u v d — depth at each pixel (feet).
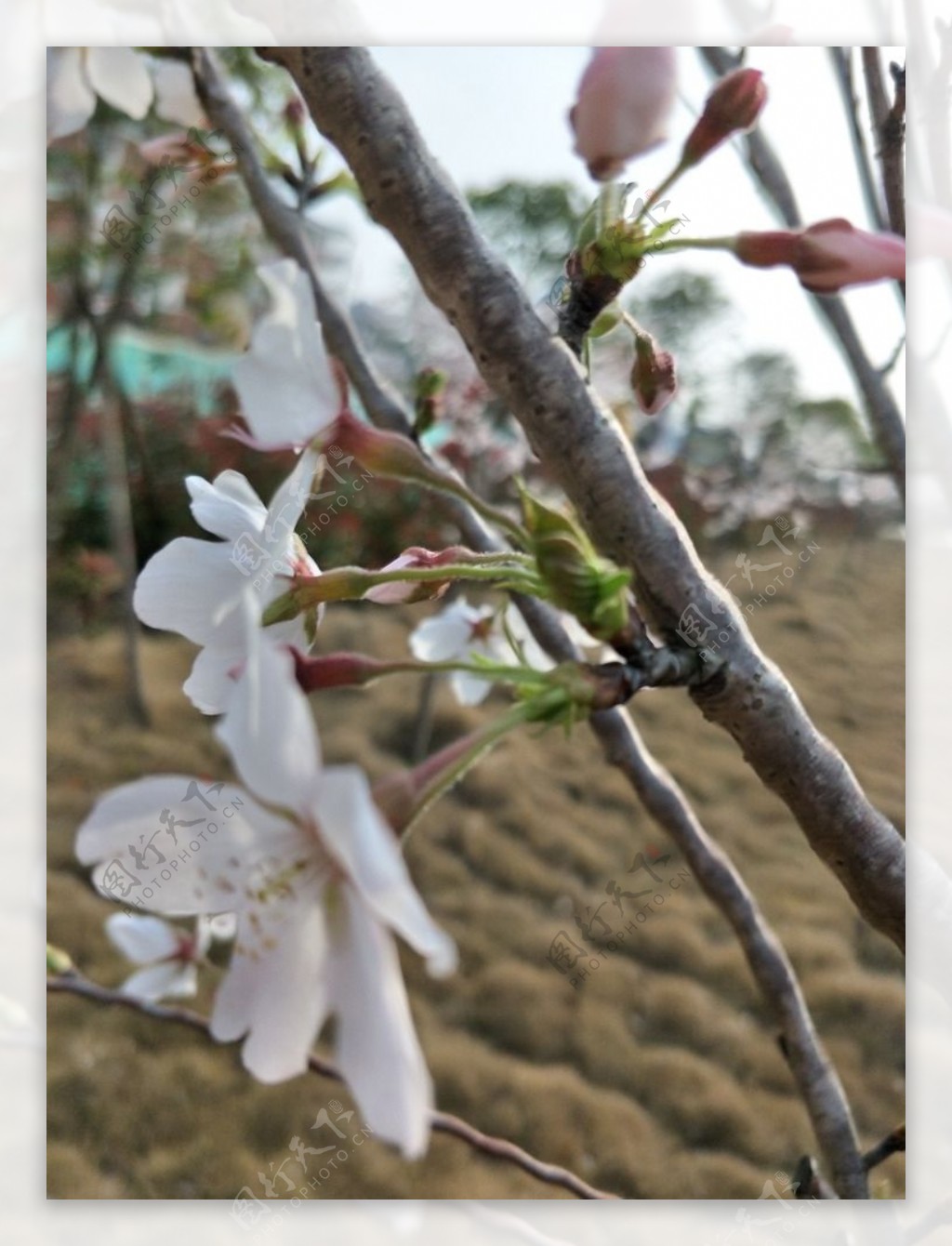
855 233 2.55
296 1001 2.17
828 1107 3.76
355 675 2.41
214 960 6.89
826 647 16.71
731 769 16.84
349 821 1.95
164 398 17.31
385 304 12.19
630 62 2.43
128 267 11.30
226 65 4.61
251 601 2.06
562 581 2.29
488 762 16.60
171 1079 11.02
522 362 2.48
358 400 4.21
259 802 2.21
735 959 13.64
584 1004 12.87
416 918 1.81
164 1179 9.92
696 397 15.65
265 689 2.01
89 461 17.46
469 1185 10.37
